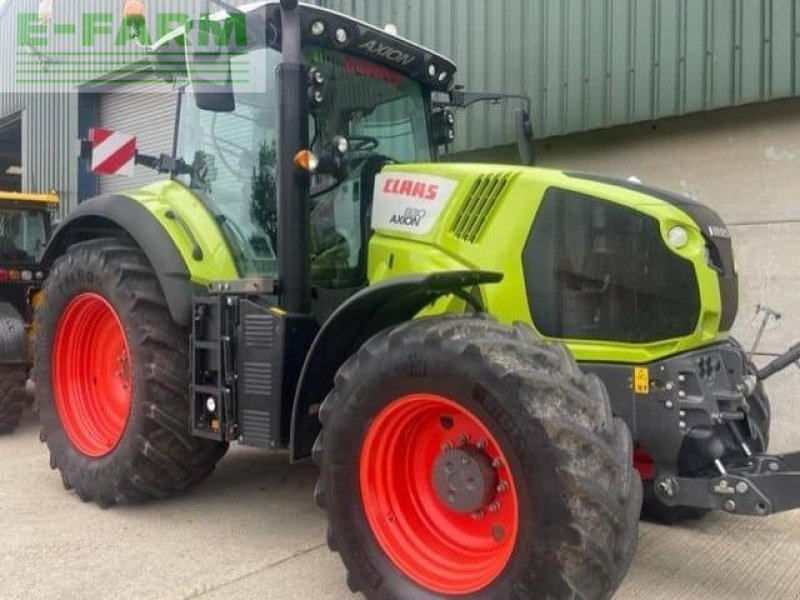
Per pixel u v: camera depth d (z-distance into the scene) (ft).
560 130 18.42
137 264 12.51
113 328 13.47
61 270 13.58
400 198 11.02
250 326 10.80
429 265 10.36
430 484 9.09
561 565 7.30
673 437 9.05
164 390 11.92
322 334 9.39
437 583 8.43
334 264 11.61
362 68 12.34
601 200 9.65
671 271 9.29
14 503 12.91
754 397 10.84
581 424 7.58
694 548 11.05
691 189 17.21
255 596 9.29
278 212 10.71
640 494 7.98
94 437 13.29
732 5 15.84
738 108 16.48
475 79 19.93
